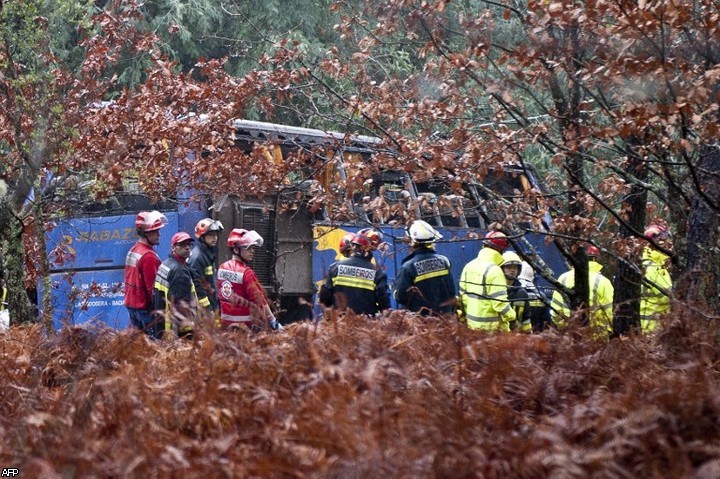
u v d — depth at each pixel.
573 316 12.38
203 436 7.80
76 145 22.06
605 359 10.08
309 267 31.23
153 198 24.41
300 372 8.81
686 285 13.80
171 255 21.31
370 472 6.42
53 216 25.16
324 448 6.92
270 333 10.79
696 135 14.26
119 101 22.98
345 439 6.95
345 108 21.33
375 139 21.31
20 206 21.03
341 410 7.26
